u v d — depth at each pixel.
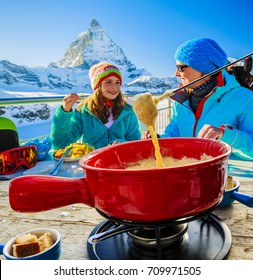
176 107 2.10
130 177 0.48
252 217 0.77
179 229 0.62
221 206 0.83
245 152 1.61
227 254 0.60
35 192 0.56
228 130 1.59
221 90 1.79
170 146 0.77
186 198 0.50
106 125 2.42
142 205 0.50
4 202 1.01
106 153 0.70
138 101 0.75
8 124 1.48
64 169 1.41
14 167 1.43
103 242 0.69
